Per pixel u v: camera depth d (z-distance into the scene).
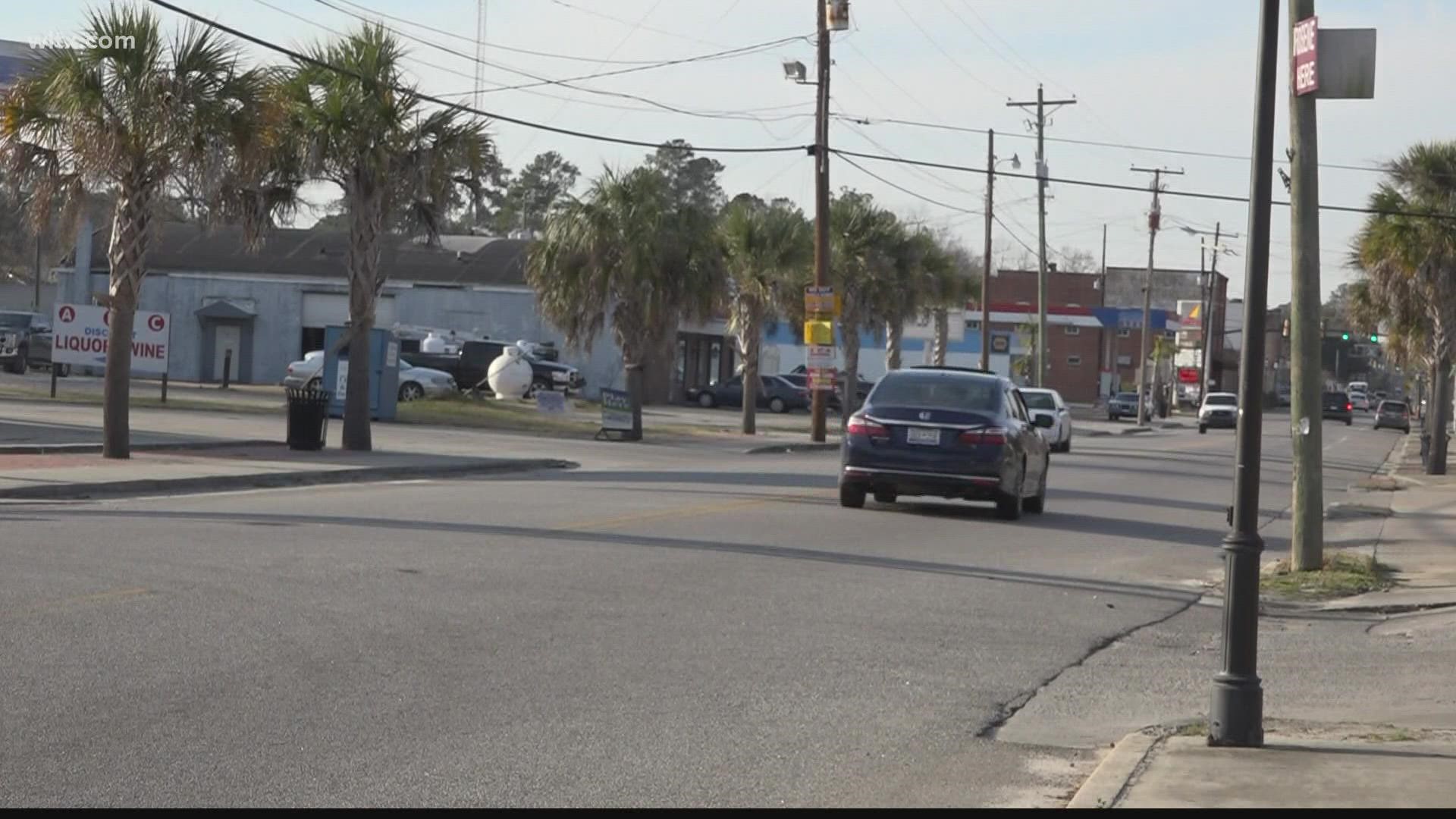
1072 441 71.44
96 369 73.81
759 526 24.50
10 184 32.75
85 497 25.84
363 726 10.75
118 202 32.41
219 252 87.50
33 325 75.25
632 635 14.55
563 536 21.56
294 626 14.01
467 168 39.28
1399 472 54.75
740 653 14.07
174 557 17.64
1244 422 11.07
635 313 53.06
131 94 31.11
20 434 37.00
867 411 27.64
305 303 85.88
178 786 9.20
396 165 38.47
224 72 32.00
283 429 45.16
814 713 11.95
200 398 60.28
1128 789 9.72
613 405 52.34
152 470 29.47
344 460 35.38
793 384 91.94
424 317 88.25
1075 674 14.24
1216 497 37.66
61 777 9.26
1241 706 10.92
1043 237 82.56
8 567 16.42
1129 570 22.14
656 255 52.56
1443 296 53.56
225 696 11.39
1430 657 15.80
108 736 10.20
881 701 12.52
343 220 107.31
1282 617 18.91
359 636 13.73
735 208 61.03
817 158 54.75
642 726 11.21
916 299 74.81
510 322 88.00
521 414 61.12
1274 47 11.47
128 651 12.63
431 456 38.12
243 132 32.12
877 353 120.06
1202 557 24.38
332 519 22.44
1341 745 11.03
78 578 15.91
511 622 14.83
